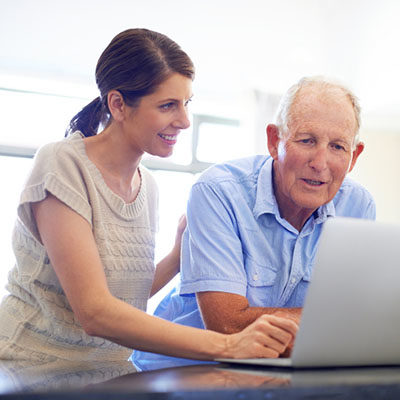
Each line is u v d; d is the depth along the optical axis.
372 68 4.83
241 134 5.60
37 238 1.08
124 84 1.12
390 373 0.65
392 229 0.67
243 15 3.88
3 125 4.79
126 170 1.21
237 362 0.83
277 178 1.28
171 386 0.52
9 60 4.71
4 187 4.66
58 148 1.11
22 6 3.78
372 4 3.62
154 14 3.89
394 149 6.39
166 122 1.13
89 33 4.20
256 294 1.27
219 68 5.02
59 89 4.92
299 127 1.17
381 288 0.68
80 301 0.94
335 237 0.64
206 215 1.24
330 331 0.67
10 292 1.18
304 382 0.54
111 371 0.77
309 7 3.72
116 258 1.20
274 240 1.29
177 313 1.44
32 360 1.07
